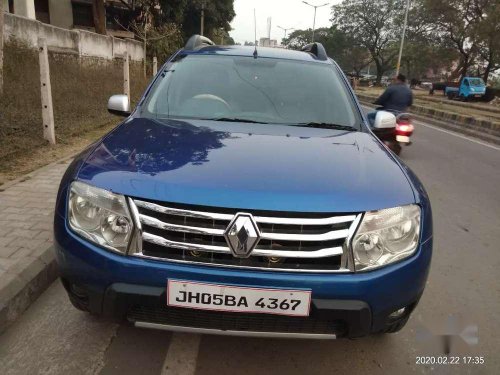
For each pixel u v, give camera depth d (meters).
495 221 5.39
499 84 44.34
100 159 2.42
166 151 2.49
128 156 2.43
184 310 2.14
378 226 2.15
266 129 3.03
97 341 2.67
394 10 55.84
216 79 3.55
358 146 2.84
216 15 41.50
